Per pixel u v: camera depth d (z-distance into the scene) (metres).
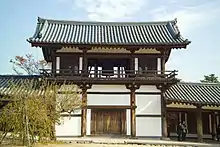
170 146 23.27
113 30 31.56
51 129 21.45
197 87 29.94
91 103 26.91
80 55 27.61
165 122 26.77
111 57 27.92
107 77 26.73
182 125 27.47
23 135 18.53
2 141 20.05
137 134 26.59
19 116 18.38
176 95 27.69
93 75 27.17
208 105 27.23
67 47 27.30
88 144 22.39
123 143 23.52
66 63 27.52
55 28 30.80
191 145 23.72
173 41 27.20
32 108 18.78
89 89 27.11
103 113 26.98
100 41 27.17
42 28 29.36
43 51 29.20
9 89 26.17
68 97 23.70
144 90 27.23
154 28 31.97
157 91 27.25
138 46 26.94
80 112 26.80
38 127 19.47
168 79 26.41
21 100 18.66
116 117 26.94
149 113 26.92
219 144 24.91
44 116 19.42
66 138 25.56
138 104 27.03
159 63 27.66
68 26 31.84
